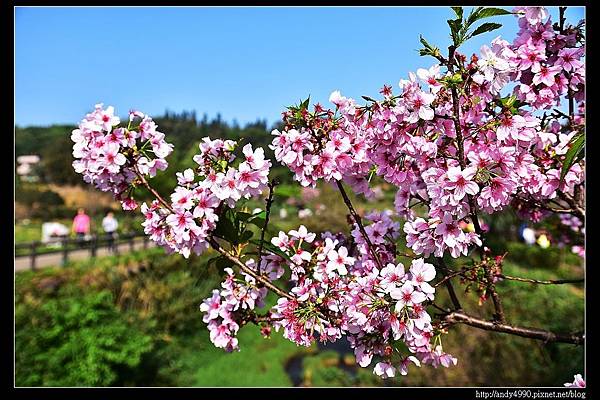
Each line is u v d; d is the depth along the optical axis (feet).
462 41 5.68
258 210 7.52
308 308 6.43
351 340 6.53
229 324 7.12
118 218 68.44
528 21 6.45
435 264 6.96
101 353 20.31
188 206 6.57
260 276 7.06
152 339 24.57
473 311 20.98
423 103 5.87
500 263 6.70
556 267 35.06
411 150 6.08
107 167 6.49
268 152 6.81
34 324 20.63
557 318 23.56
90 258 32.81
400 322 5.85
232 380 23.93
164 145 6.93
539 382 18.84
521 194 7.72
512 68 6.17
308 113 6.53
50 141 147.43
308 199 46.96
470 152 5.84
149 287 29.73
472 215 6.03
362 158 6.52
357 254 7.68
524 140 5.90
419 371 20.54
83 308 22.21
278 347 28.63
